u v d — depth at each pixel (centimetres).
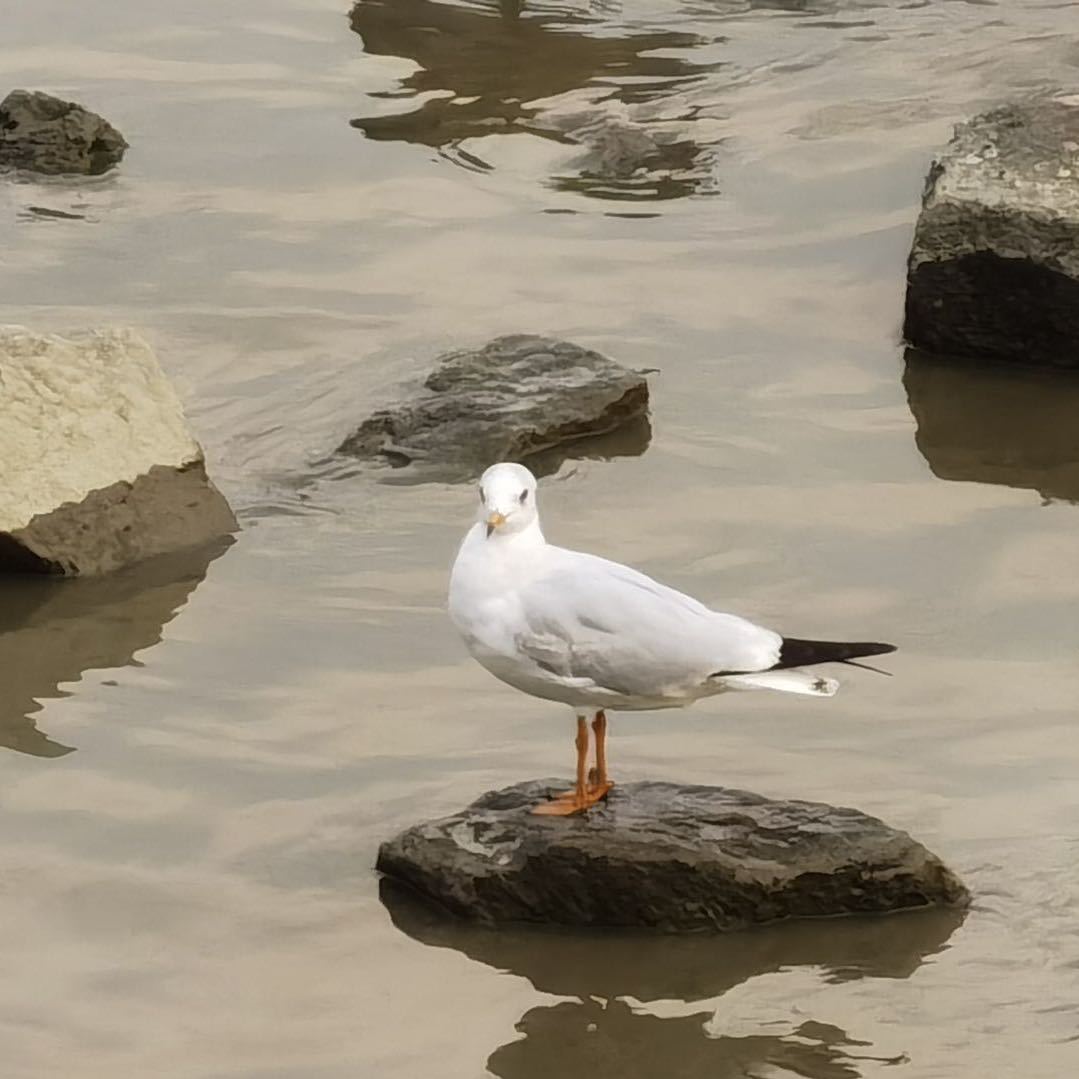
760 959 1000
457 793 1124
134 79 2177
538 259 1819
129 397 1405
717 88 2127
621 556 1367
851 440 1534
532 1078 926
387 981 991
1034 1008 964
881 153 1975
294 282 1778
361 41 2261
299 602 1320
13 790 1132
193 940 1018
